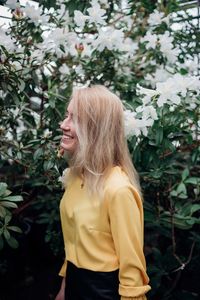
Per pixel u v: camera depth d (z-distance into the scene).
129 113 1.48
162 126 1.55
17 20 1.85
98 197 1.04
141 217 1.06
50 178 1.79
